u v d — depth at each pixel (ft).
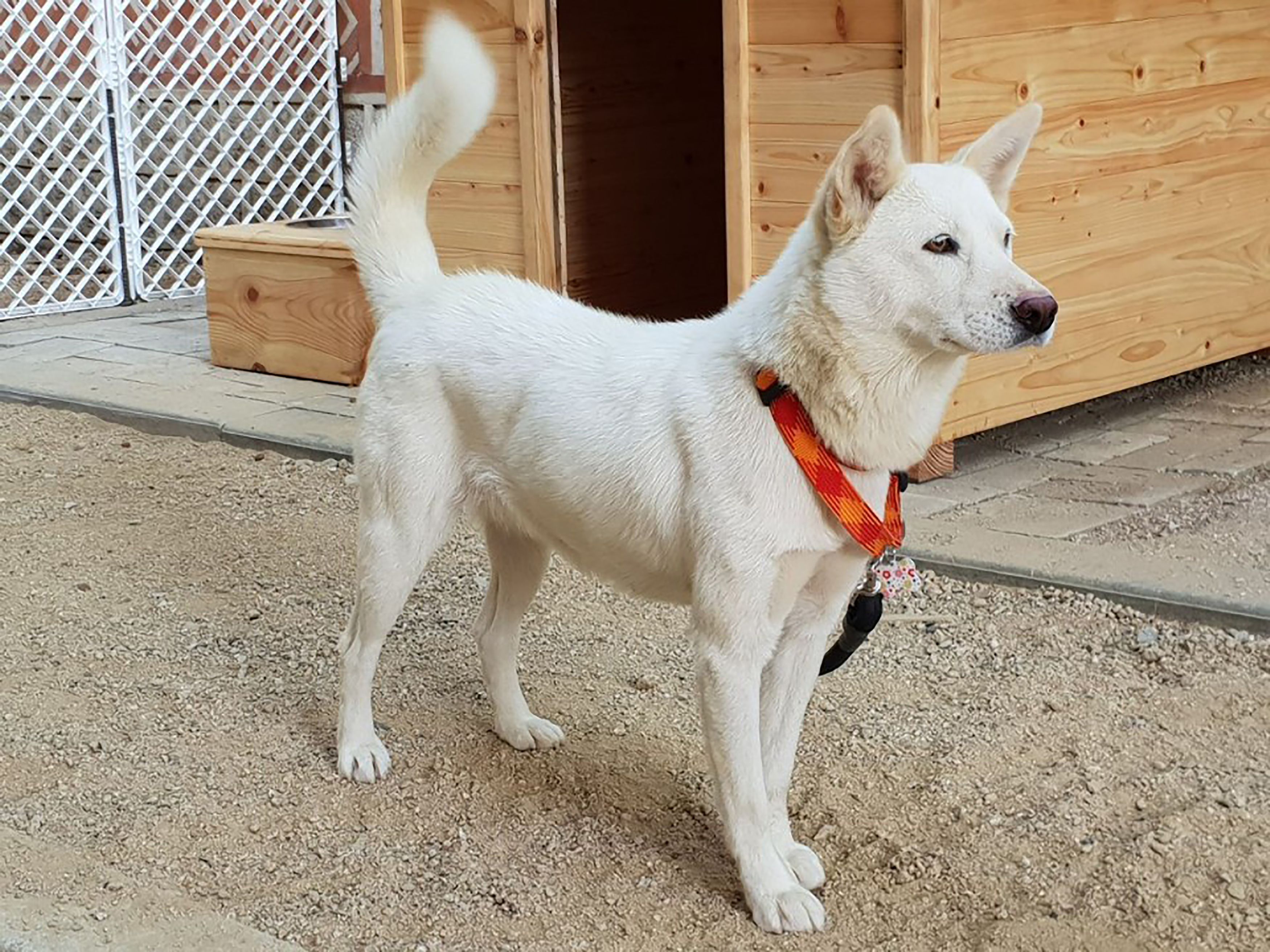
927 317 4.34
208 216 15.17
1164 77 8.65
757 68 7.80
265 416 9.63
